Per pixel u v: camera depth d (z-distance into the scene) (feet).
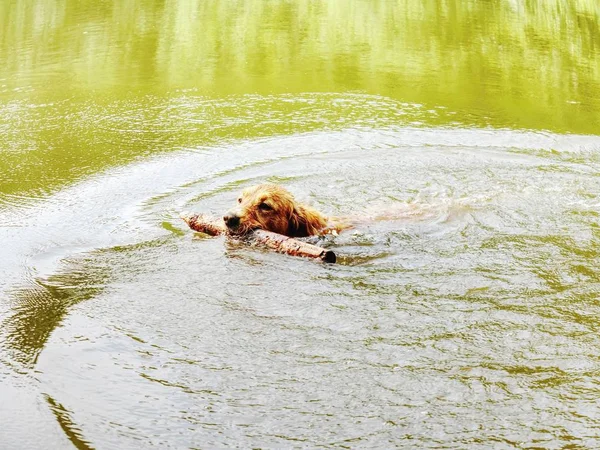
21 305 15.92
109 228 20.89
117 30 52.80
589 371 12.58
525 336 13.94
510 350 13.38
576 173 25.71
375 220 21.59
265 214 20.27
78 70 41.83
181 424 11.28
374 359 13.10
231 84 39.32
